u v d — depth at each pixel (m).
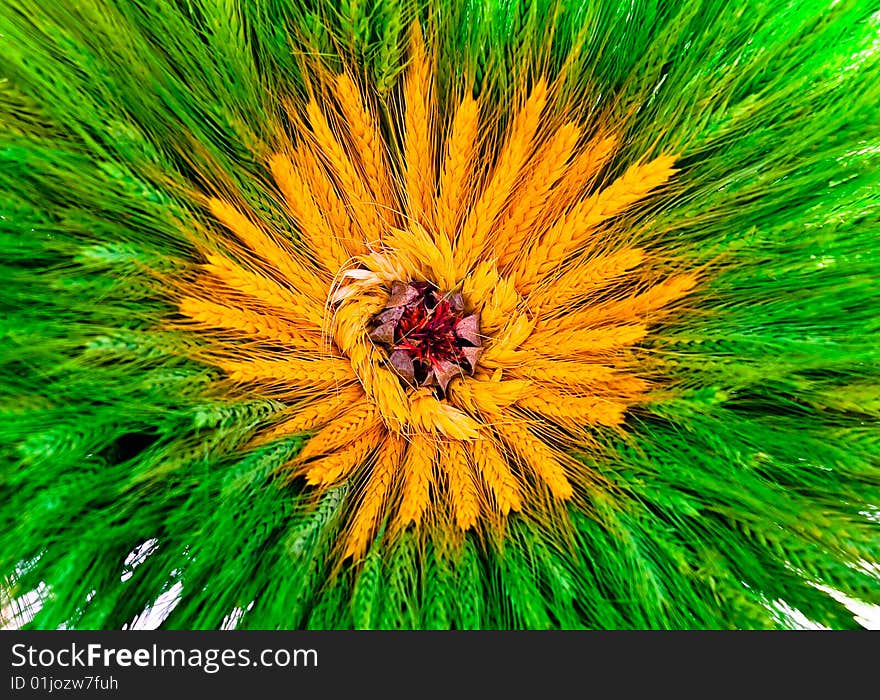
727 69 1.00
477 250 1.02
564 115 1.02
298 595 0.97
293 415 1.01
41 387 0.97
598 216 0.99
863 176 0.99
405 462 1.01
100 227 0.98
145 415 0.97
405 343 1.03
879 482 0.99
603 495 1.00
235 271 0.98
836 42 0.99
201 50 0.98
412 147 1.01
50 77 0.96
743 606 0.97
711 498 1.00
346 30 0.99
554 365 1.01
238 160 1.01
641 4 1.02
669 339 1.00
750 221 1.01
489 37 1.02
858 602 0.98
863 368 1.00
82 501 0.96
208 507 0.98
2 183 0.97
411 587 1.00
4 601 0.97
